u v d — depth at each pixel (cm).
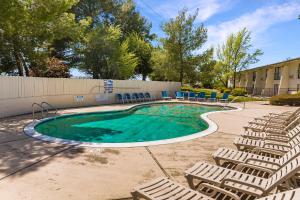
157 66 3472
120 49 3131
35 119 1155
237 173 407
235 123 1172
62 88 1616
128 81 2225
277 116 1115
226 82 4600
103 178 487
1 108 1178
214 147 737
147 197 326
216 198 362
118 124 1338
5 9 1304
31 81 1368
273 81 3888
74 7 3278
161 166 565
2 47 1703
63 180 471
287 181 375
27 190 425
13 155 612
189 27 3262
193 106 2194
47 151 652
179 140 812
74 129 1162
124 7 3944
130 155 638
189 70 3372
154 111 1877
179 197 325
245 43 4322
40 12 1538
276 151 540
